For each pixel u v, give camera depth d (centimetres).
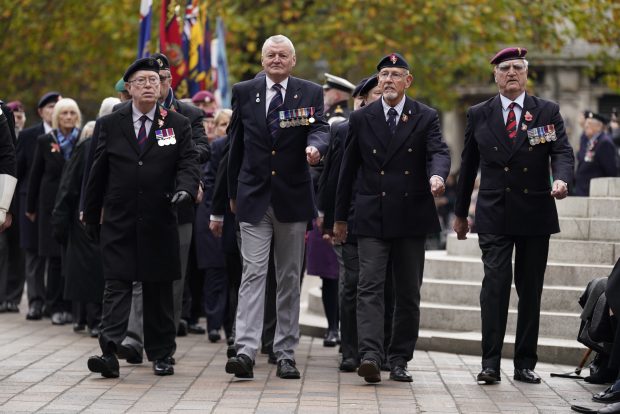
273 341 2234
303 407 1733
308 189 2036
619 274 1781
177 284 2188
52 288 2947
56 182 2955
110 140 2011
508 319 2448
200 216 2589
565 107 7988
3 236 3203
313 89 2039
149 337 2052
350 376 2066
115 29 5600
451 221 5869
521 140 2016
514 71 2025
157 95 2005
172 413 1673
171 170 2009
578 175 3809
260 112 2025
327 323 2664
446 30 5644
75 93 6394
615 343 1778
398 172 2016
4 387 1884
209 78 3353
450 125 8769
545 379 2067
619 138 4191
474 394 1883
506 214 2002
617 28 5797
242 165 2052
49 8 5906
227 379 2002
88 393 1836
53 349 2402
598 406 1772
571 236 2733
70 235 2659
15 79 6512
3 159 1911
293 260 2034
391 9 5562
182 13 3247
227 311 2592
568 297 2477
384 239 2008
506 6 5688
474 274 2688
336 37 5447
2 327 2856
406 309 2022
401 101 2041
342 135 2219
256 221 1998
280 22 5603
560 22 5822
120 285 1992
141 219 1984
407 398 1831
